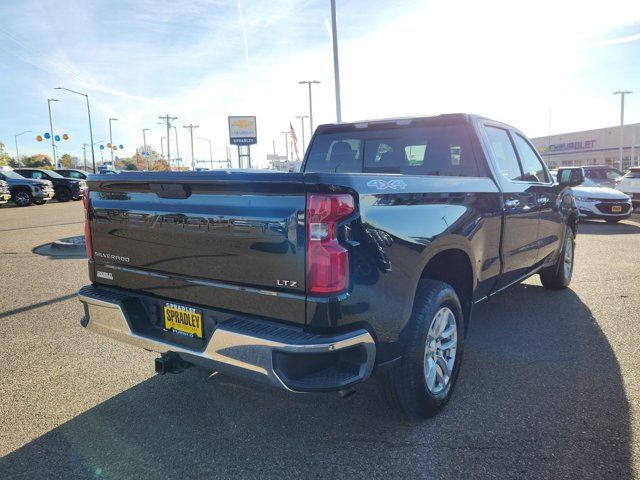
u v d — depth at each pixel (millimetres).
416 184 2875
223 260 2613
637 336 4508
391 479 2547
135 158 114125
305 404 3359
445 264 3455
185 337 2859
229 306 2631
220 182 2521
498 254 3930
